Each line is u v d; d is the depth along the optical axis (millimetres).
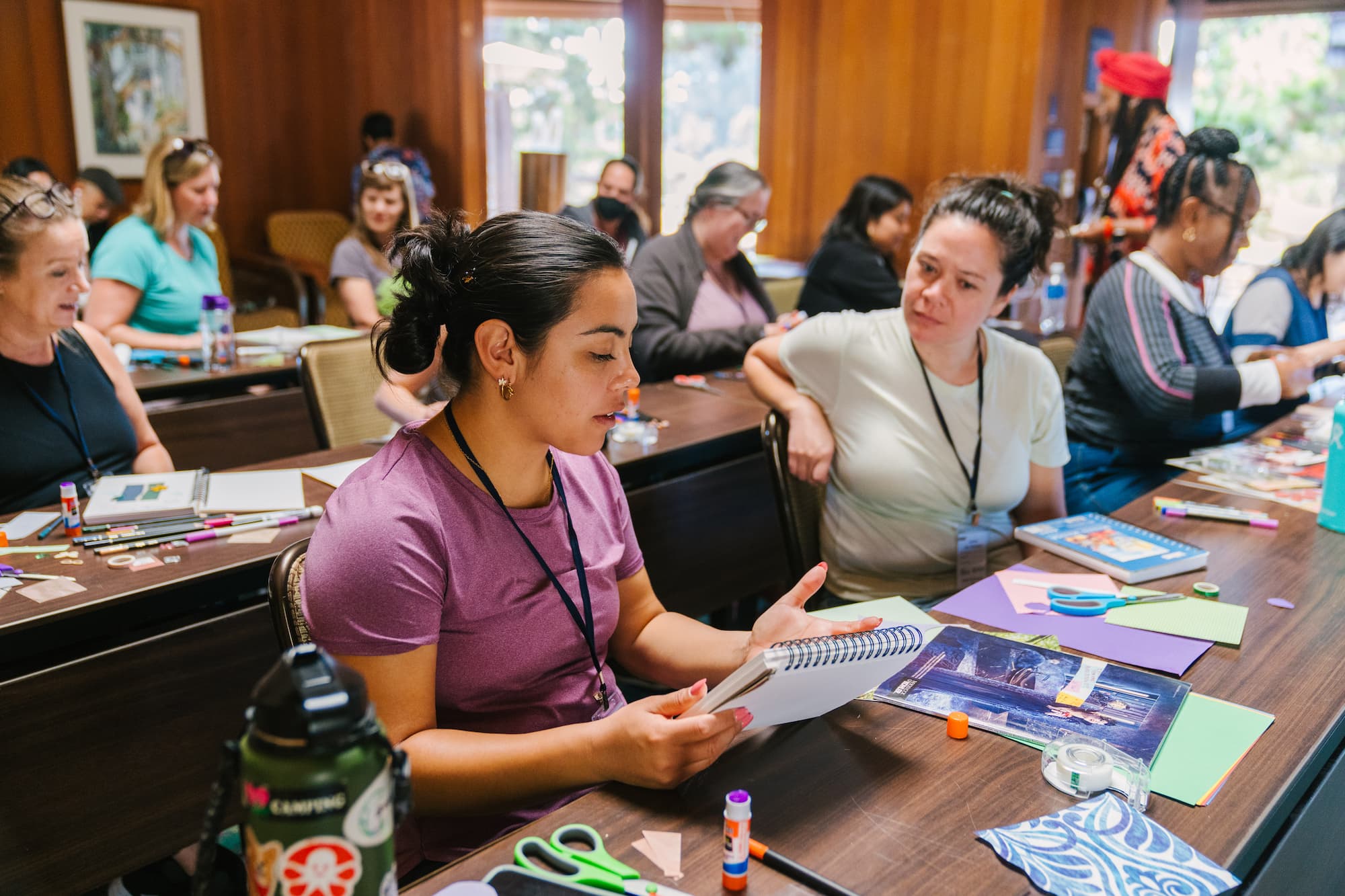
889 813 995
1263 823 998
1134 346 2426
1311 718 1195
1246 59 5215
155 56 5895
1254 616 1480
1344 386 3156
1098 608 1477
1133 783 1027
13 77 5375
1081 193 4793
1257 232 5344
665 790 1029
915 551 1929
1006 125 4477
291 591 1232
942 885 890
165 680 1694
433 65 6355
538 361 1103
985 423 1868
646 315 3447
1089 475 2576
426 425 1201
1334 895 1338
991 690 1242
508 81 6359
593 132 6285
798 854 927
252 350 3613
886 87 4793
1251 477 2154
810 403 1948
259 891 665
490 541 1169
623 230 4652
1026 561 1690
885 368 1877
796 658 975
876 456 1884
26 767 1554
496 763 1056
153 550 1759
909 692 1238
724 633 1354
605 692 1309
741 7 5602
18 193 1916
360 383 2637
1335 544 1777
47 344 2074
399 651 1074
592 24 6078
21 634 1557
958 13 4520
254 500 1940
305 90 6633
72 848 1627
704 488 2676
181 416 3156
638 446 2463
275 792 639
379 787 670
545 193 5434
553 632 1226
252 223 6531
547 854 918
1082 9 4508
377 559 1071
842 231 3918
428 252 1129
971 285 1709
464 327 1119
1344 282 2781
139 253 3682
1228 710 1203
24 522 1860
